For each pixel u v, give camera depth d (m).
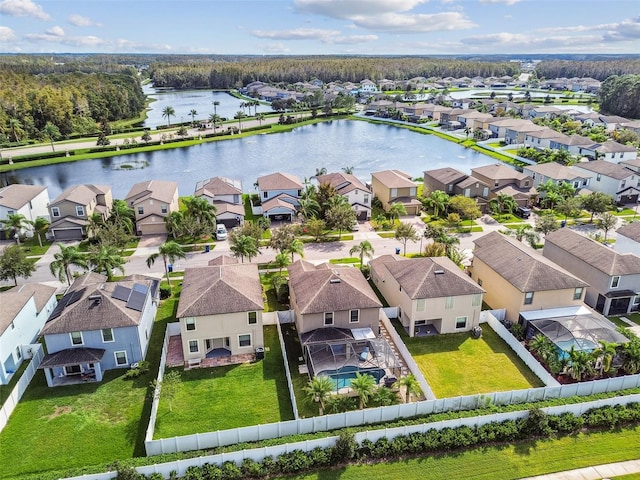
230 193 79.88
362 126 180.38
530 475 29.97
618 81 190.38
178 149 142.62
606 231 68.50
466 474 30.00
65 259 50.47
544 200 82.06
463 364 41.25
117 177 112.25
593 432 33.28
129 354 40.34
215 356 42.28
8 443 32.59
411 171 114.94
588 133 138.88
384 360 39.09
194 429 33.72
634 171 89.88
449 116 171.00
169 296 52.81
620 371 39.47
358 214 77.62
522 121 145.00
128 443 32.59
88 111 174.62
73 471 29.17
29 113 154.50
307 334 42.38
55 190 101.75
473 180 83.12
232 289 42.19
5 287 55.53
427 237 63.19
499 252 51.78
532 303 45.69
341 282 44.12
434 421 33.06
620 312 49.66
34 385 38.62
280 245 58.53
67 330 38.44
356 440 31.41
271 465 29.95
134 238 67.81
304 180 99.06
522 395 35.47
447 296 44.31
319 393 33.97
